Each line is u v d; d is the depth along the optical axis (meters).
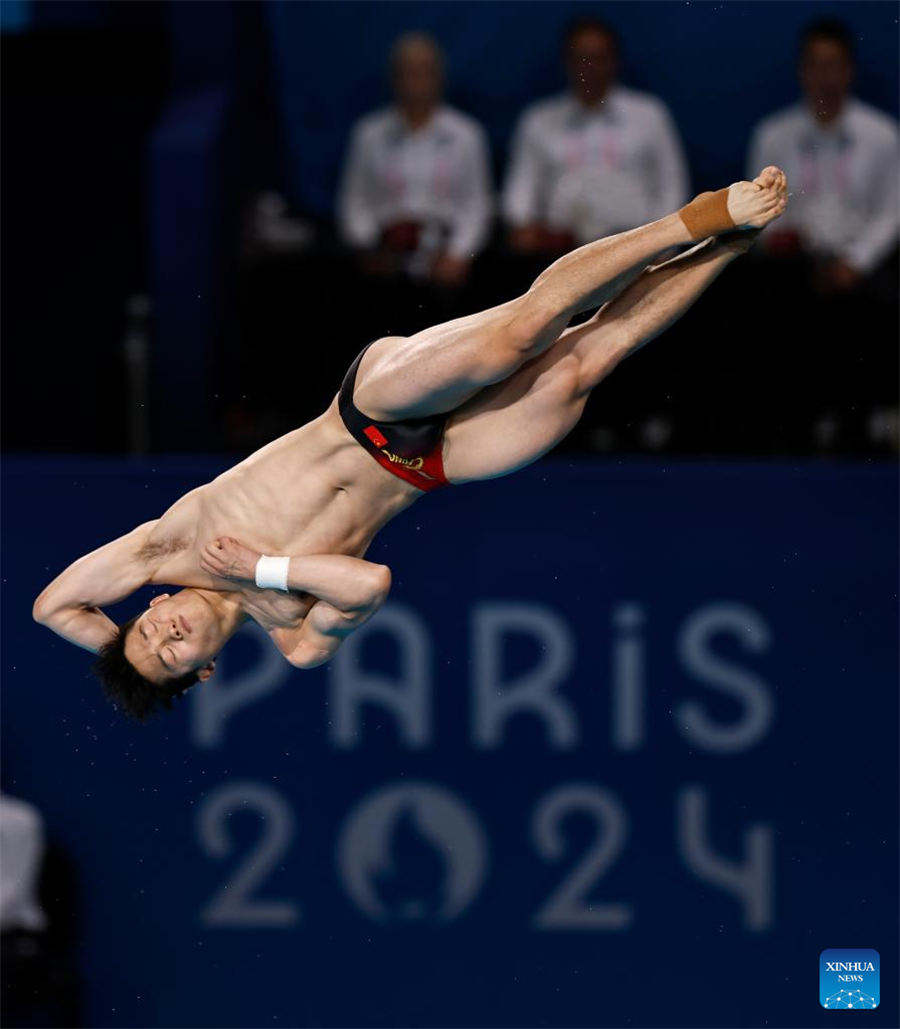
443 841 29.83
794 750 29.78
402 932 29.92
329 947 29.91
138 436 32.69
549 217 33.97
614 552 29.69
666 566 29.69
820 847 29.89
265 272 31.28
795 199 33.94
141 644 19.50
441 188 34.19
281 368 31.55
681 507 29.61
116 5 36.75
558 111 33.91
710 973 29.92
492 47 36.94
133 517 29.55
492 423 19.31
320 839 29.83
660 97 36.97
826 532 29.59
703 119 37.00
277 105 37.44
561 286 18.05
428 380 18.33
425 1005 29.97
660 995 29.92
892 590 29.59
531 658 29.70
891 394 30.73
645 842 29.86
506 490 29.66
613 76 34.28
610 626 29.70
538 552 29.70
